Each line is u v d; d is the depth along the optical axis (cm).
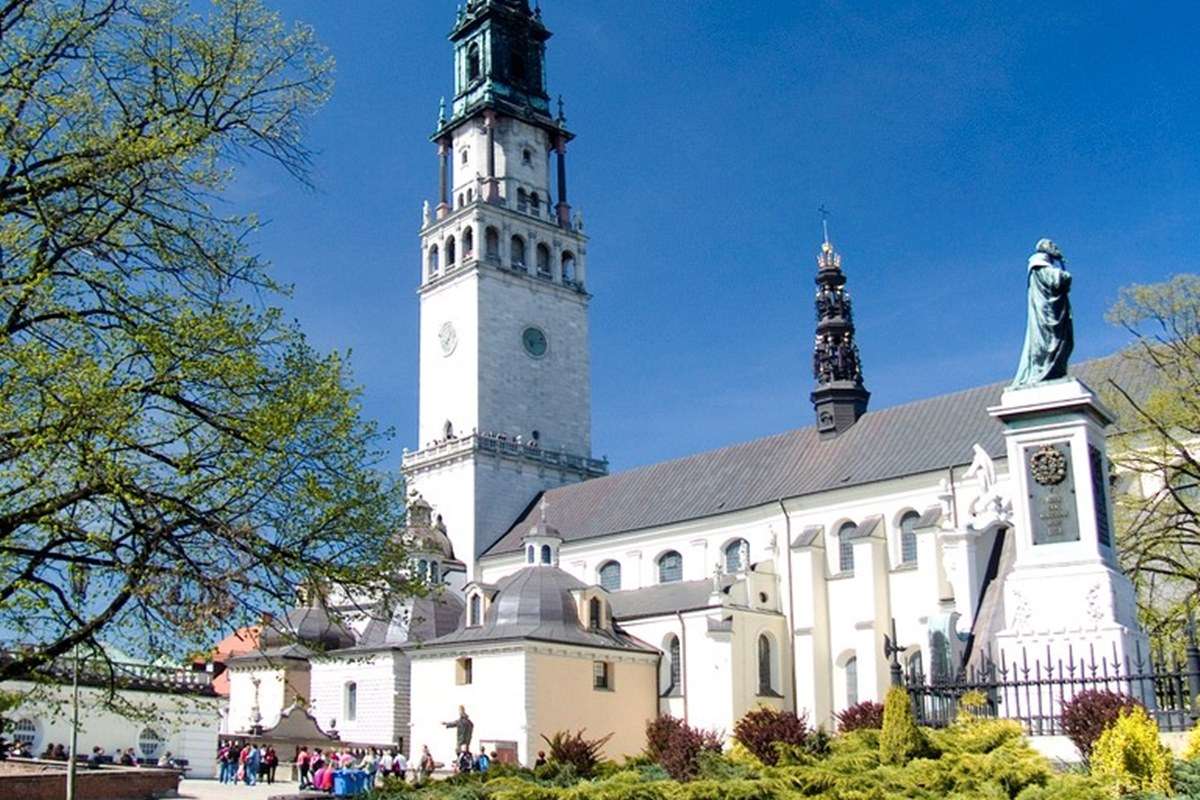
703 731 4716
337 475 2859
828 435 8556
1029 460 3125
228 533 2545
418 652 7638
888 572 7412
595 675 7356
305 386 2761
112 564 2444
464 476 10081
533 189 11256
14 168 2470
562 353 10981
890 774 2150
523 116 11238
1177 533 4297
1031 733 2619
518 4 11500
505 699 7056
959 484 7225
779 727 2977
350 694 8219
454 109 11450
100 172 2466
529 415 10612
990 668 2819
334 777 5888
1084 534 3019
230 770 6612
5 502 2420
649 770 3147
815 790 2148
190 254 2647
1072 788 1952
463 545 9938
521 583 7631
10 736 5969
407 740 7875
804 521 7994
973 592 4575
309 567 2758
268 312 2722
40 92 2520
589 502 9812
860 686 7181
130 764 5944
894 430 8088
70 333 2481
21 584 2356
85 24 2594
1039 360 3197
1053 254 3247
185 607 2522
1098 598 2938
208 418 2580
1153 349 4859
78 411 2255
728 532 8431
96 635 2566
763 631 7625
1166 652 3803
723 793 2156
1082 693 2484
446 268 10988
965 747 2322
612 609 8144
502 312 10644
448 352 10694
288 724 7400
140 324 2491
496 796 2338
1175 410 4428
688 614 7600
